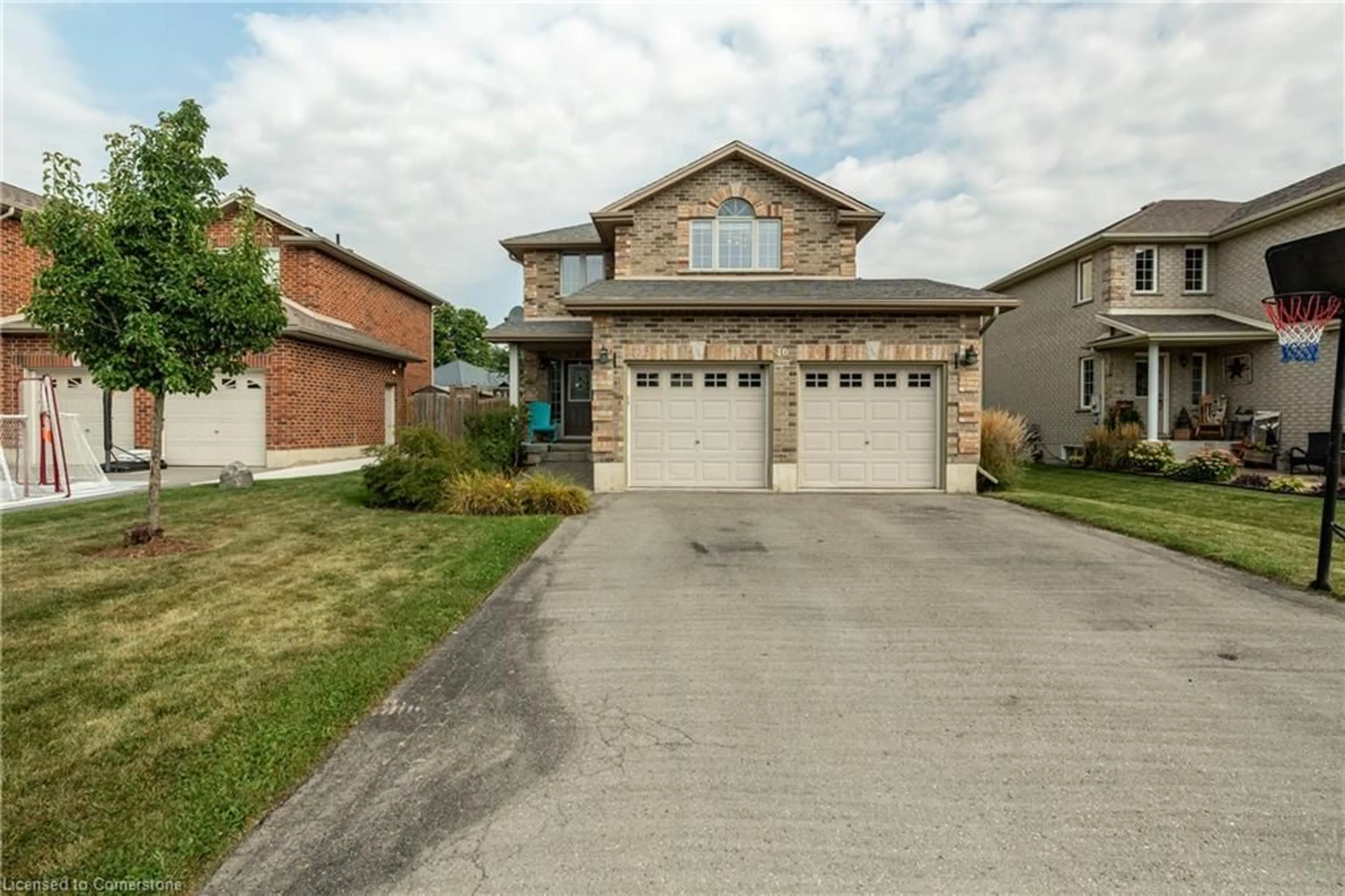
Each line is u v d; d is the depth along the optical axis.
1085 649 4.90
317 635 5.03
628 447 12.92
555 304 19.50
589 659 4.74
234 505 10.56
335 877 2.60
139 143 7.17
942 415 12.80
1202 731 3.74
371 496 10.55
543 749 3.56
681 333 12.78
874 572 6.94
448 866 2.66
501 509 10.05
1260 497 12.73
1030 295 24.19
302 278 18.72
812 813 3.00
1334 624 5.41
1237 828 2.89
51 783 3.12
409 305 25.39
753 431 12.96
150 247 7.04
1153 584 6.48
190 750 3.43
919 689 4.27
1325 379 16.25
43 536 8.22
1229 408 18.81
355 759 3.45
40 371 16.41
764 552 7.80
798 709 4.00
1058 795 3.14
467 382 39.12
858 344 12.71
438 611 5.60
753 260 15.64
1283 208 16.77
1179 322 18.73
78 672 4.32
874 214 15.29
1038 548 7.95
